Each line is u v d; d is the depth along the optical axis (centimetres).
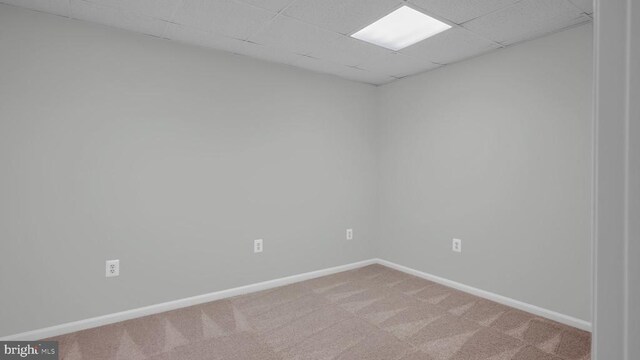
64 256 234
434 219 343
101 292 247
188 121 280
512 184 280
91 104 242
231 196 303
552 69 255
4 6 215
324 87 361
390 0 213
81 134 239
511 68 280
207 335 233
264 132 320
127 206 256
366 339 228
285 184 335
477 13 228
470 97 310
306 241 351
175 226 276
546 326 245
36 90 224
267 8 223
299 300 295
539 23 240
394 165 386
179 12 228
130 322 251
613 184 27
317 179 358
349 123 382
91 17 234
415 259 363
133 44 257
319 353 212
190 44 280
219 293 296
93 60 242
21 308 222
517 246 277
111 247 250
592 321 30
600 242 29
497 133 290
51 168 229
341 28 252
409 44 280
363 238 398
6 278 217
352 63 326
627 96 26
